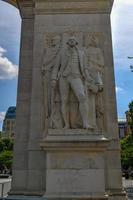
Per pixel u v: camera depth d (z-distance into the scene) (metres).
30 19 15.37
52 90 13.28
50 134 12.62
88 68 13.58
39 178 12.73
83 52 13.71
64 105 12.94
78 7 14.67
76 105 13.11
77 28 14.41
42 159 12.95
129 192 27.08
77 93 12.86
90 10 14.66
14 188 12.95
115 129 13.18
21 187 12.96
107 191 12.37
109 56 14.05
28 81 14.38
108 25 14.47
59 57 13.67
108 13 14.63
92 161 12.26
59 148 12.30
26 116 13.90
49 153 12.40
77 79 13.05
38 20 14.61
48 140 12.31
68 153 12.37
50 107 13.29
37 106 13.51
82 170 12.18
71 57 13.38
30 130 13.27
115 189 12.45
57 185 12.05
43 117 13.38
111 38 14.29
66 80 13.17
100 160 12.27
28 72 14.52
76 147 12.27
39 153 13.02
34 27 14.61
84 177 12.11
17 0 15.69
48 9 14.71
